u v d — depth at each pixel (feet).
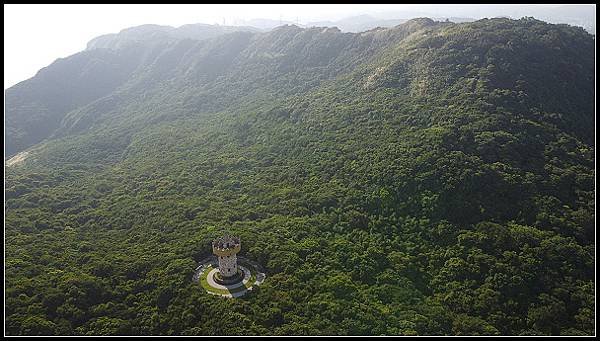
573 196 417.69
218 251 353.10
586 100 555.69
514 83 563.07
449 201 406.00
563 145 474.08
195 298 333.21
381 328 309.63
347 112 631.97
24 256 400.88
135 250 411.95
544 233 375.25
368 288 350.64
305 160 560.20
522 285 338.95
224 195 528.22
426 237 392.88
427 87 611.88
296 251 381.60
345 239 403.34
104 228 485.56
